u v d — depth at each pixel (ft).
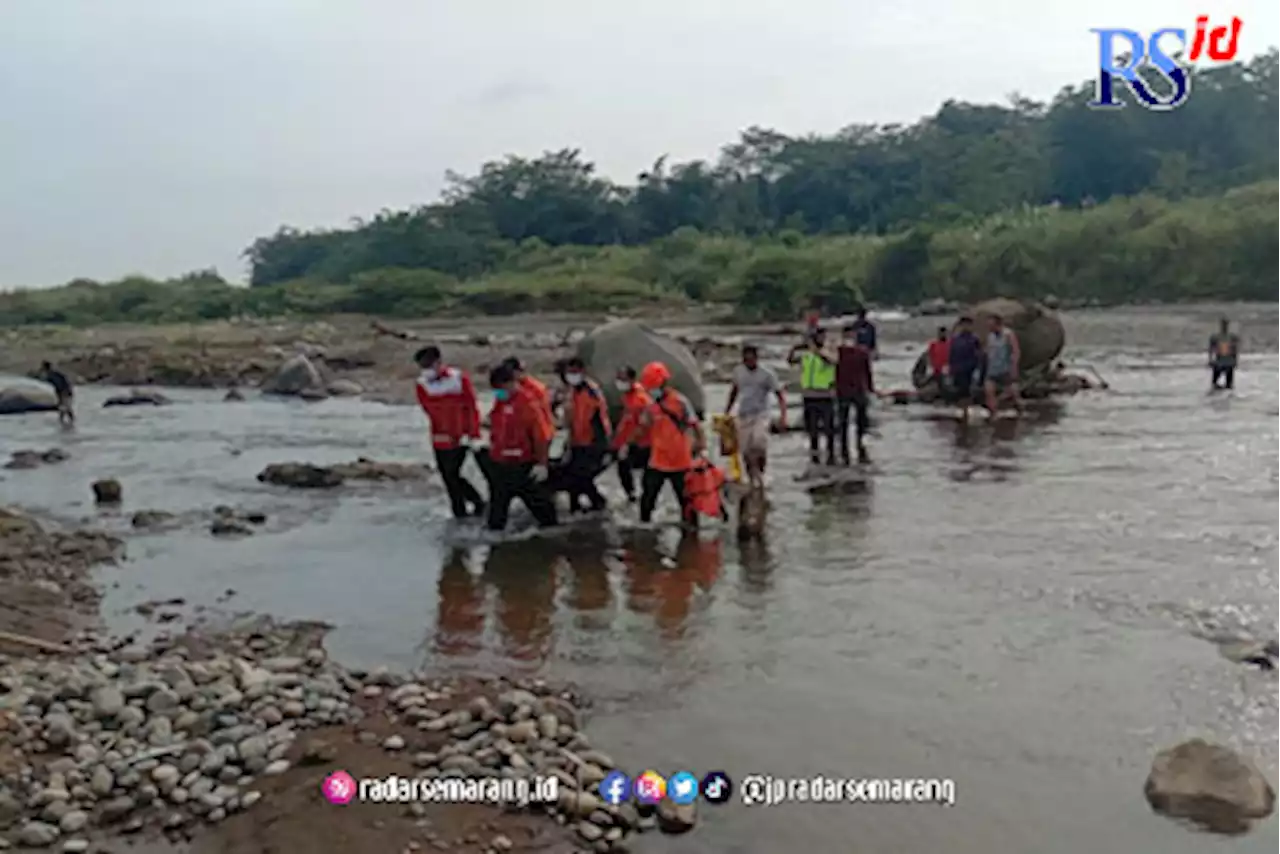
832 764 21.22
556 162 377.71
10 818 19.58
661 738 22.45
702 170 376.27
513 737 22.12
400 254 348.18
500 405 39.55
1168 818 19.10
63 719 22.66
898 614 29.53
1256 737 21.88
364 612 31.24
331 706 23.67
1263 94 325.42
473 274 327.47
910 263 240.32
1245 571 32.53
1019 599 30.50
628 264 288.92
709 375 93.15
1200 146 319.27
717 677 25.58
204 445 66.33
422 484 50.42
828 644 27.48
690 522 39.19
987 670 25.50
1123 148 324.39
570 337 146.82
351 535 40.55
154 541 40.50
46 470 57.98
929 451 54.54
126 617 31.40
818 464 51.26
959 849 18.42
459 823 19.17
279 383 96.78
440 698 24.41
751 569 34.12
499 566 35.47
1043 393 75.51
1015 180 320.09
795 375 91.81
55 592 33.55
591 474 41.32
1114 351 114.83
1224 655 25.99
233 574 35.70
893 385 85.20
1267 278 211.82
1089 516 39.83
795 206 366.22
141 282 276.82
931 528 38.60
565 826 19.24
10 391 88.12
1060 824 19.02
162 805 20.06
